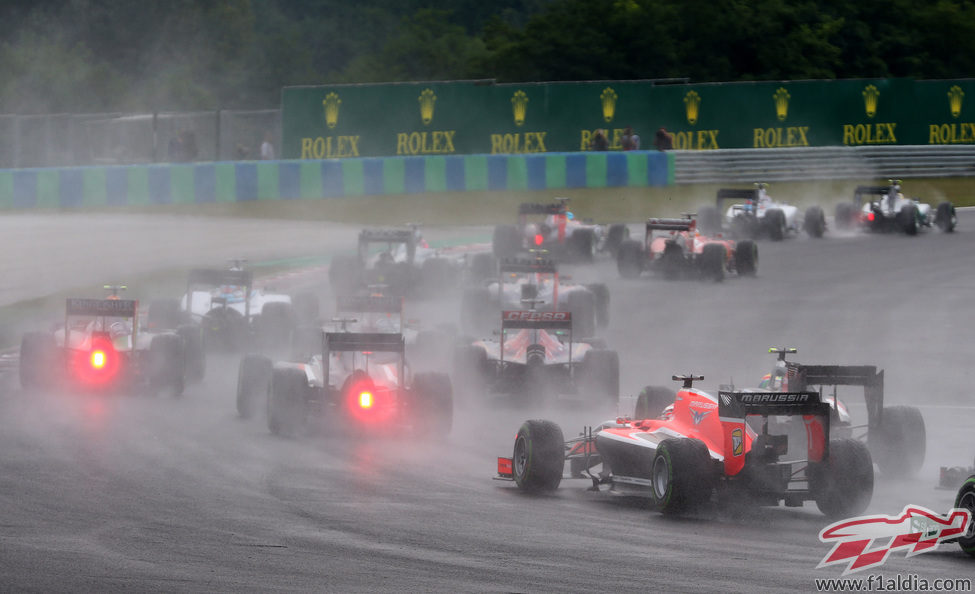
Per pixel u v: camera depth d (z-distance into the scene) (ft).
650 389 157.58
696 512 127.65
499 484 148.36
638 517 130.52
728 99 586.04
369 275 318.04
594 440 150.61
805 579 104.58
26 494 135.74
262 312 257.96
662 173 532.73
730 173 560.61
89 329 217.36
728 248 375.25
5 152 512.22
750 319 298.76
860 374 145.79
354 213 496.64
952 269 388.57
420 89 542.16
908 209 480.23
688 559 111.45
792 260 410.52
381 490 142.41
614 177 521.65
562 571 106.93
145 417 188.96
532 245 387.14
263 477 148.15
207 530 121.08
